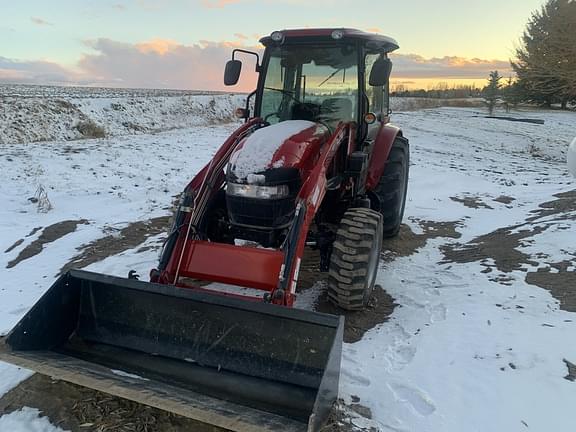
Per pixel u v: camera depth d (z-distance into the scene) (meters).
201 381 3.17
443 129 26.06
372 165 5.72
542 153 21.19
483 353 3.80
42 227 6.83
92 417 3.11
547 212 7.79
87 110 19.80
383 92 6.20
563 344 3.82
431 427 3.07
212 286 4.99
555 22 20.67
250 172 3.93
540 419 3.11
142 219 7.32
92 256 5.83
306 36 4.87
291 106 5.22
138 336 3.50
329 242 4.55
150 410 3.17
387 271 5.57
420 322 4.36
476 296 4.79
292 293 3.44
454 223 7.72
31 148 12.66
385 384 3.47
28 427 3.04
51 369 2.96
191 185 4.16
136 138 16.31
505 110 39.12
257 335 3.25
